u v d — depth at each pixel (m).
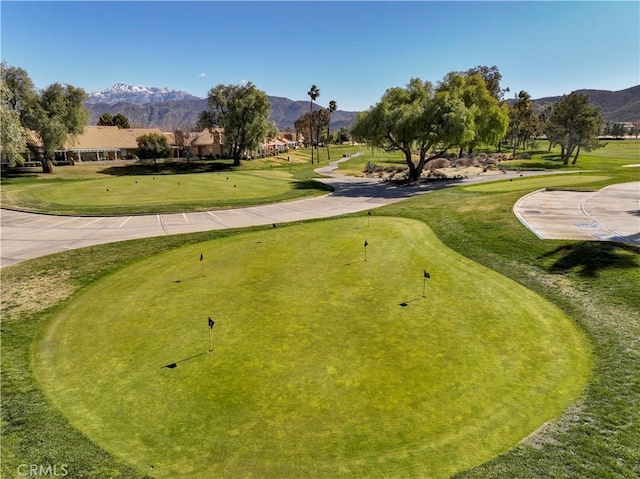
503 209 22.05
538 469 5.37
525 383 7.32
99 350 9.05
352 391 7.15
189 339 9.27
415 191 41.41
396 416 6.51
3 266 17.05
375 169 65.25
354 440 6.04
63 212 29.00
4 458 5.81
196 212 30.22
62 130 60.16
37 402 7.23
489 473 5.36
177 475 5.51
